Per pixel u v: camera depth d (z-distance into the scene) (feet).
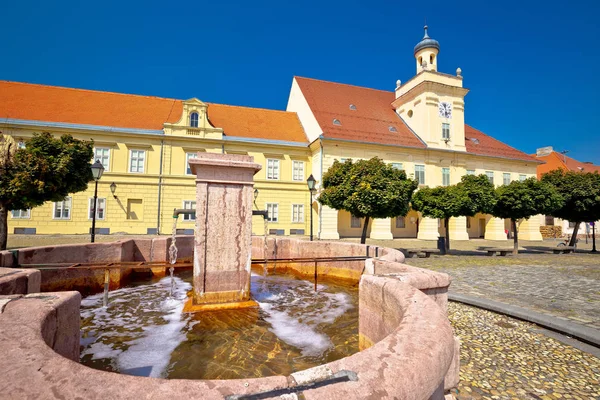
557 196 50.01
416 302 7.16
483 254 51.31
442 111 97.30
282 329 13.52
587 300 19.98
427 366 4.25
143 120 79.20
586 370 10.21
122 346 11.64
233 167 16.57
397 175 44.70
